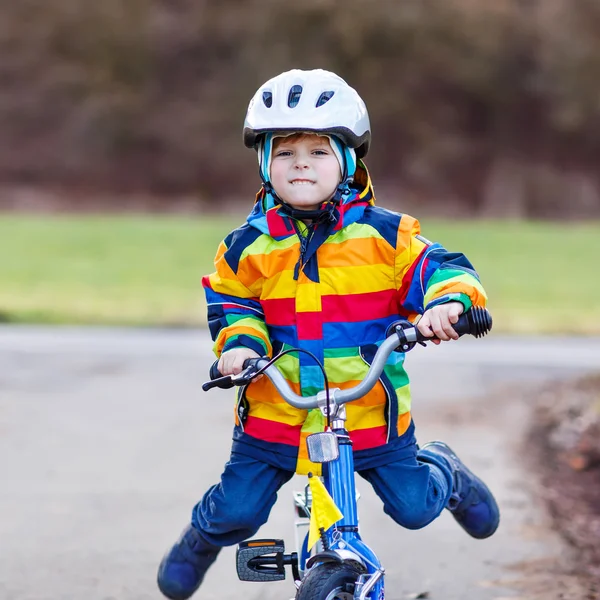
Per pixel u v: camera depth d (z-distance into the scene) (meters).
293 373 6.18
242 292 6.38
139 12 83.19
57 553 8.74
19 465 11.45
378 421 6.25
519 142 83.12
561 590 7.77
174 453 11.97
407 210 80.00
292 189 6.05
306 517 6.74
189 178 81.06
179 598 7.11
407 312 6.34
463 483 7.21
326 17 80.44
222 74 82.69
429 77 82.06
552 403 14.38
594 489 10.37
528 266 35.31
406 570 8.28
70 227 49.44
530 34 82.81
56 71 82.38
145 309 23.70
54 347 18.95
